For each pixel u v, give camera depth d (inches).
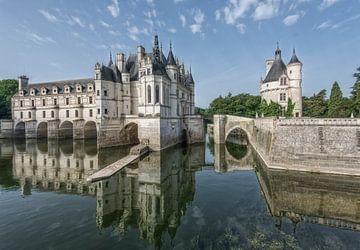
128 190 1011.3
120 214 768.3
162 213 779.4
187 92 2901.1
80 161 1577.3
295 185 994.7
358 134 1103.6
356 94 1947.6
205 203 848.3
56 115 2962.6
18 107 3105.3
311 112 2470.5
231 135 3348.9
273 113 2224.4
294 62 2233.0
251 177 1249.4
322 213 727.7
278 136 1284.4
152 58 2165.4
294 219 679.1
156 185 1080.2
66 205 820.0
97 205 829.2
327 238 557.6
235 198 896.3
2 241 557.9
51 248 526.9
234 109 3277.6
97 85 2161.7
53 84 3161.9
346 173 1085.1
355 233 581.9
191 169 1450.5
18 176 1212.5
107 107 2210.9
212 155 1895.9
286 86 2256.4
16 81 3782.0
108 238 583.2
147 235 610.5
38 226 644.7
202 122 2488.9
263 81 2455.7
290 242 540.1
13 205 812.6
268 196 908.0
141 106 1977.1
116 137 2206.0
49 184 1075.9
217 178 1232.2
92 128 2913.4
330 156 1133.7
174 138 2256.4
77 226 650.2
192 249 530.6
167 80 2139.5
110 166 1364.4
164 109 2021.4
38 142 2642.7
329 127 1173.1
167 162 1582.2
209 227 642.8
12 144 2480.3
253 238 567.2
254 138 2038.6
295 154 1211.9
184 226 657.0
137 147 1758.1
